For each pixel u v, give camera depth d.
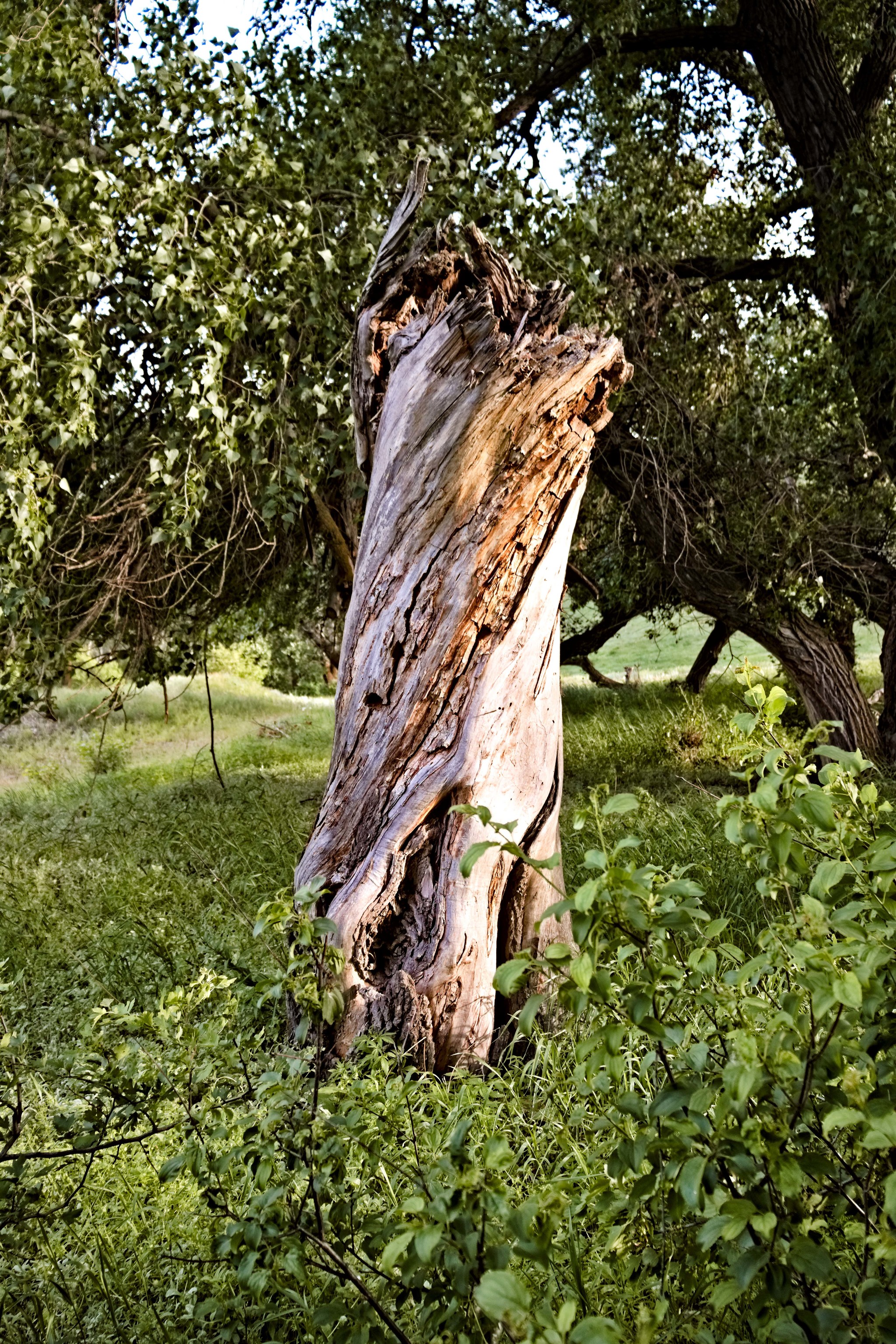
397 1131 2.34
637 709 15.11
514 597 4.14
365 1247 1.72
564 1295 1.95
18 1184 2.27
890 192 8.69
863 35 10.23
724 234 11.12
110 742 14.64
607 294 8.41
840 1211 1.66
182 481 6.20
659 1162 1.63
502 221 7.05
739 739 1.89
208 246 6.04
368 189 6.78
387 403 4.41
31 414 5.96
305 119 7.05
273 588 10.16
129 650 8.55
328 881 4.07
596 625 16.48
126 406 6.70
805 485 10.72
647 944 1.54
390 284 4.75
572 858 6.06
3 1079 2.38
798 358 10.66
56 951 5.31
